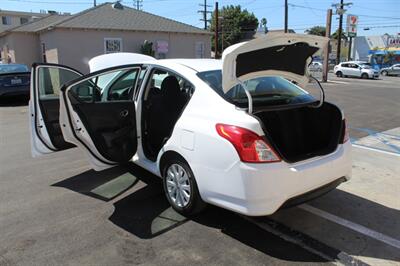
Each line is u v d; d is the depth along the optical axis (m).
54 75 4.42
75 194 4.30
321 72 28.36
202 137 3.23
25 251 3.11
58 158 5.76
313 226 3.50
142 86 4.12
